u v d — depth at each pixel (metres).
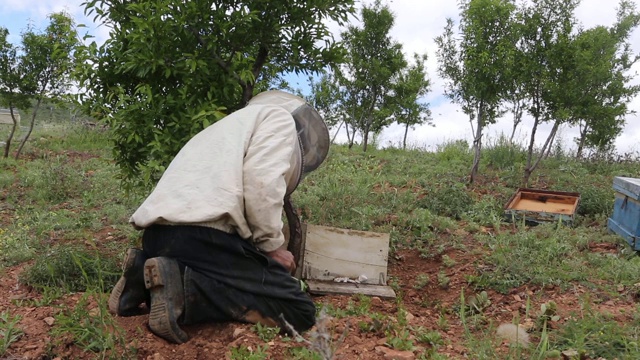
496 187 8.89
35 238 5.79
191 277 3.23
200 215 3.18
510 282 4.73
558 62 8.48
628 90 10.04
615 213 6.42
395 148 14.16
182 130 4.45
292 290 3.49
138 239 5.74
